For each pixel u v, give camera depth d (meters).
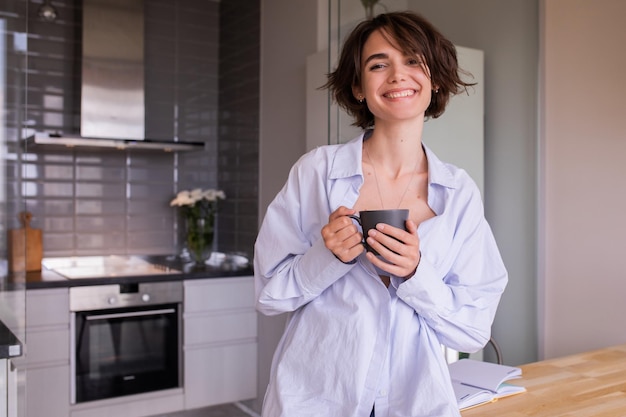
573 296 2.23
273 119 3.40
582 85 2.19
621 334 2.08
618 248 2.09
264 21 3.50
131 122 3.54
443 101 1.05
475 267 0.99
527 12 2.37
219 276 3.40
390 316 0.92
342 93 1.07
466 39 2.54
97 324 3.08
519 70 2.40
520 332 2.42
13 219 2.00
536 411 1.28
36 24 3.51
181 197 3.68
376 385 0.91
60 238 3.60
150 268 3.61
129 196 3.80
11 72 2.07
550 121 2.30
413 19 0.96
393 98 0.94
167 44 3.93
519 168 2.41
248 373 3.48
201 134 4.05
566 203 2.26
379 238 0.84
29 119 3.49
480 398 1.33
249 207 3.64
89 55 3.43
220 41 4.09
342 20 2.02
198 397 3.33
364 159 1.03
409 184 1.00
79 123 3.60
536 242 2.36
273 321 3.35
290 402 0.94
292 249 1.01
